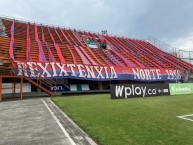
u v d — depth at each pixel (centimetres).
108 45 5981
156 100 2455
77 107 1825
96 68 4050
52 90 3497
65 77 3622
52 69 3559
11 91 3167
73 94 3616
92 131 1045
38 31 5422
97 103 2114
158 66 5284
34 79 3319
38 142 910
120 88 2667
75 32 6216
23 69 3216
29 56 3872
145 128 1109
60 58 4225
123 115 1462
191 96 3033
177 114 1534
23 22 5600
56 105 2009
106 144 857
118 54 5494
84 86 3934
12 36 4528
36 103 2159
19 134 1037
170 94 3234
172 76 5019
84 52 4956
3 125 1227
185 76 5272
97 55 5028
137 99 2569
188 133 1022
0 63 2730
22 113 1593
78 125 1195
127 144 855
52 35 5466
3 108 1839
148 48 6725
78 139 945
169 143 870
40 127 1165
